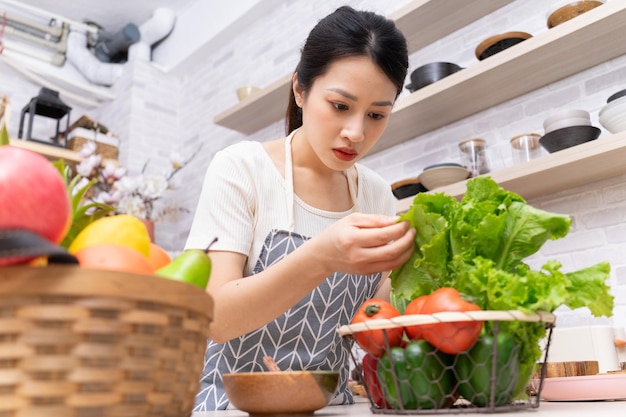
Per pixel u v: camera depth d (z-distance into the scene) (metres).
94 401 0.42
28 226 0.44
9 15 3.64
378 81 1.01
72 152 3.34
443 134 2.45
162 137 3.90
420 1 2.32
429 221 0.75
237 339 1.22
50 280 0.41
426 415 0.64
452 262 0.72
